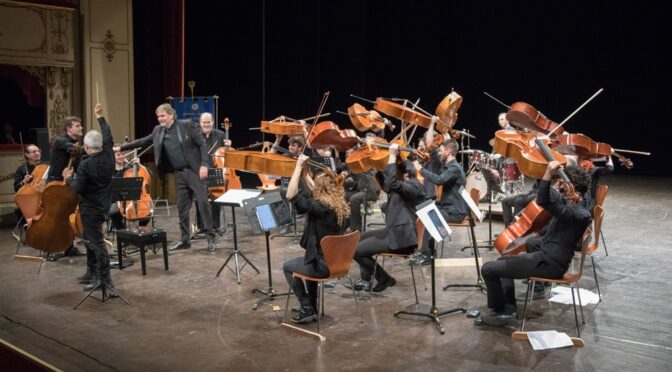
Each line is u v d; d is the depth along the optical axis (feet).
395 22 48.85
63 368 13.53
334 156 28.76
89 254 19.40
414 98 49.11
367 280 18.54
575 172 15.06
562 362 13.60
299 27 44.11
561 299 17.60
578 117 45.62
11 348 14.62
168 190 34.58
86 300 17.85
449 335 15.19
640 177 44.27
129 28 32.63
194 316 16.61
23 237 25.63
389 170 16.76
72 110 31.50
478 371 13.20
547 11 45.27
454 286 18.89
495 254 22.80
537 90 46.34
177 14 34.12
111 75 32.19
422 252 21.54
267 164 19.65
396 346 14.57
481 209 29.73
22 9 29.35
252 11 42.04
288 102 44.34
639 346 14.39
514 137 20.13
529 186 39.63
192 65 40.11
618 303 17.35
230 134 42.14
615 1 43.42
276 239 25.12
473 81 47.93
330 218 15.31
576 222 14.33
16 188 25.12
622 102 44.39
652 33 42.86
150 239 20.20
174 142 23.17
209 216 23.40
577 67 45.06
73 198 19.27
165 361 13.85
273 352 14.29
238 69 42.04
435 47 48.19
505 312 15.94
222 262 21.72
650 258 22.12
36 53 29.94
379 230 17.97
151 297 18.10
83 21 31.19
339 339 15.01
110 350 14.48
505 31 46.62
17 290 18.80
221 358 13.98
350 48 46.98
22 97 30.68
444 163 22.17
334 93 46.88
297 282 15.98
